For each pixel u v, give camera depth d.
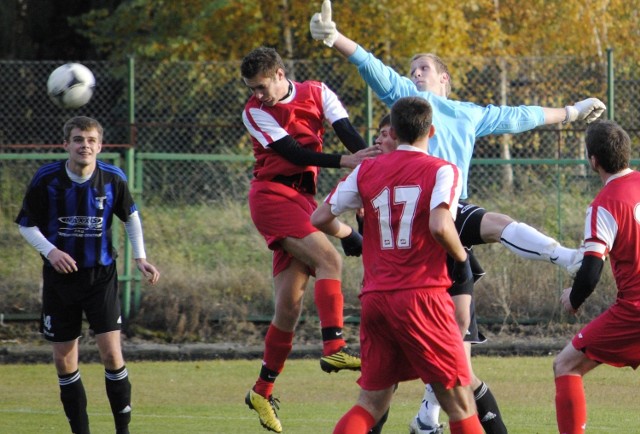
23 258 38.22
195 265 38.78
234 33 60.50
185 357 36.56
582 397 19.20
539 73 43.72
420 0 56.00
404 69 45.75
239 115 45.03
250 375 32.91
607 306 37.66
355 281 38.59
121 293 38.00
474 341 20.81
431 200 15.64
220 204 39.34
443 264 16.06
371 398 16.61
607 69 40.03
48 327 21.84
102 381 31.69
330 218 17.00
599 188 38.56
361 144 19.86
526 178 38.56
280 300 21.08
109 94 49.28
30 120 45.94
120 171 22.19
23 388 30.50
